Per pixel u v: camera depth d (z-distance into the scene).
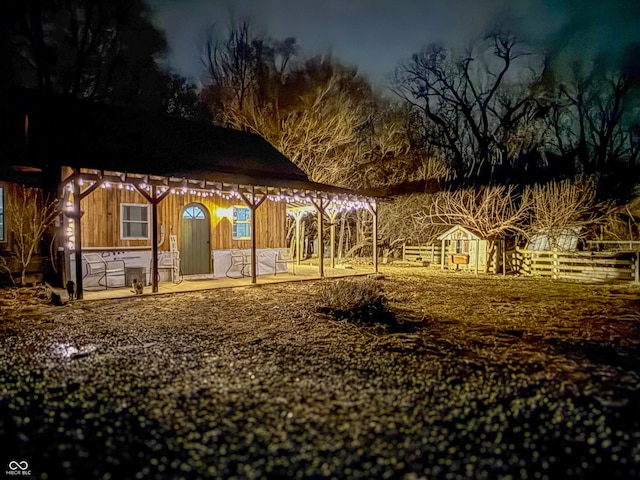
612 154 24.39
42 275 11.55
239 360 4.59
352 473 2.38
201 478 2.33
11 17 21.09
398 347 5.17
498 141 27.14
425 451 2.62
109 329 6.11
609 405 3.37
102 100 24.09
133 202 11.18
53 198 11.34
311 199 12.70
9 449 2.66
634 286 11.75
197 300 8.84
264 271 14.09
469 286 11.76
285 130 24.70
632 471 2.43
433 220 22.16
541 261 14.91
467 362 4.54
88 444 2.71
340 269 16.47
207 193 12.69
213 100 27.09
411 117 27.73
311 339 5.56
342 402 3.40
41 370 4.21
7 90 11.93
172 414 3.16
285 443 2.71
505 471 2.42
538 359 4.66
